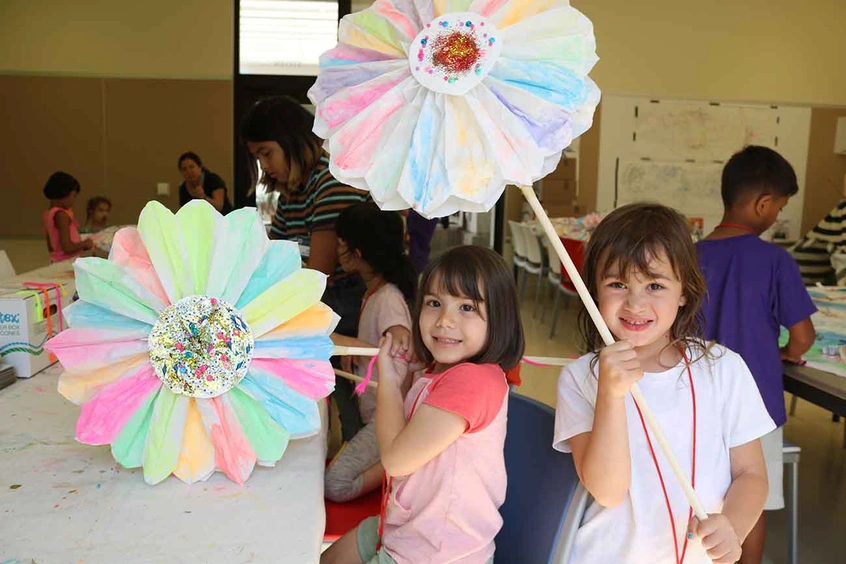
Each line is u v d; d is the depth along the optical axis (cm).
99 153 696
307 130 212
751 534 199
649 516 118
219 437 103
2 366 145
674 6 729
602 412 106
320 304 108
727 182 203
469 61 99
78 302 104
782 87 745
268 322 105
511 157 100
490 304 120
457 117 101
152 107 692
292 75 689
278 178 221
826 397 184
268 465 106
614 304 121
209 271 105
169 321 102
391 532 120
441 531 114
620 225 121
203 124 695
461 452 114
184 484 103
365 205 203
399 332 167
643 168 742
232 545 86
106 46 684
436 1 100
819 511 265
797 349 196
